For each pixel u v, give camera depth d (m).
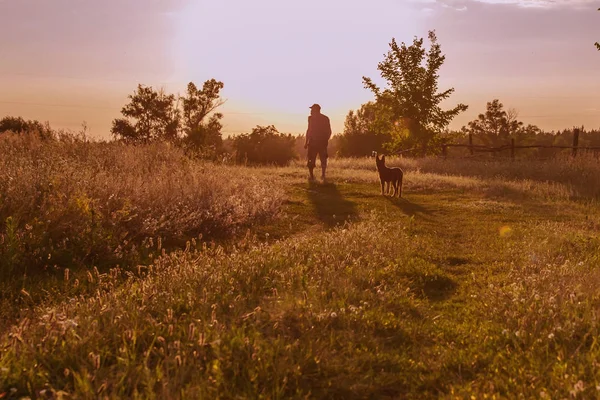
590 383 3.62
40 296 5.88
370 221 10.38
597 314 4.95
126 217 8.84
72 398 3.34
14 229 7.45
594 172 18.81
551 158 25.17
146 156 14.99
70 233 7.81
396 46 37.09
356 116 58.16
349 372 4.02
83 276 6.66
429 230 10.36
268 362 3.93
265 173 20.58
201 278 5.80
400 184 15.29
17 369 3.70
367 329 4.84
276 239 9.63
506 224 11.14
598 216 12.27
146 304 5.02
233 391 3.58
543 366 3.98
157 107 47.44
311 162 18.59
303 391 3.73
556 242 8.63
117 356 3.93
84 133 15.95
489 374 3.97
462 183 17.72
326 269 6.37
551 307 5.11
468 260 8.05
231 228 9.88
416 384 3.96
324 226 10.96
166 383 3.51
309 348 4.18
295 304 5.18
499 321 5.16
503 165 22.67
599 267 6.97
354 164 25.03
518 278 6.43
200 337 3.97
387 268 6.95
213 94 49.47
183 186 11.30
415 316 5.50
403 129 37.53
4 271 6.62
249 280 5.88
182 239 8.96
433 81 36.84
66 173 10.17
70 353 3.93
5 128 28.77
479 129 62.56
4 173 9.73
